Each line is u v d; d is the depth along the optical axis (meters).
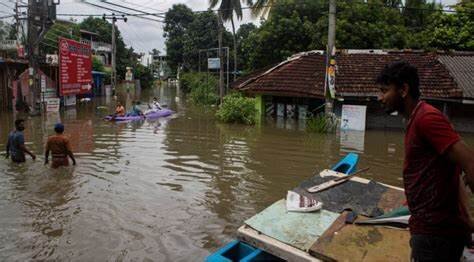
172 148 12.77
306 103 20.47
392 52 21.47
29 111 22.66
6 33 33.69
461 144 2.41
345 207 5.02
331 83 17.06
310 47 25.36
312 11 26.81
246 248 4.32
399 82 2.72
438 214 2.60
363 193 5.59
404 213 4.37
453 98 17.45
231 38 48.12
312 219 4.61
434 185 2.58
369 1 25.78
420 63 20.20
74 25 45.41
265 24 27.69
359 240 3.97
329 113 17.28
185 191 8.27
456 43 23.91
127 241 5.88
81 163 10.47
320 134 16.08
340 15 25.20
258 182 8.98
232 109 19.22
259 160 11.16
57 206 7.26
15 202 7.41
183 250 5.63
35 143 13.30
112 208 7.21
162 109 23.25
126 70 57.41
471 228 2.68
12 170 9.61
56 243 5.79
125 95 42.50
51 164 10.16
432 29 25.45
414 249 2.71
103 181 8.86
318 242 3.95
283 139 14.73
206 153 12.05
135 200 7.66
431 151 2.57
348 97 18.30
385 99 2.83
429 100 18.06
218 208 7.30
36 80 21.89
